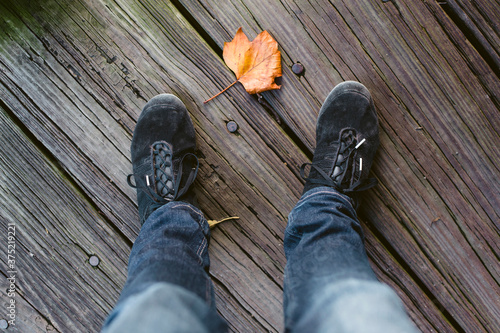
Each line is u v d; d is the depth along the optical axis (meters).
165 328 0.64
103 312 0.94
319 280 0.74
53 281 0.94
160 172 0.92
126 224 0.93
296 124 0.93
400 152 0.93
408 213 0.93
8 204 0.93
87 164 0.93
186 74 0.92
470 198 0.93
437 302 0.94
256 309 0.93
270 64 0.90
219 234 0.93
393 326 0.64
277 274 0.93
